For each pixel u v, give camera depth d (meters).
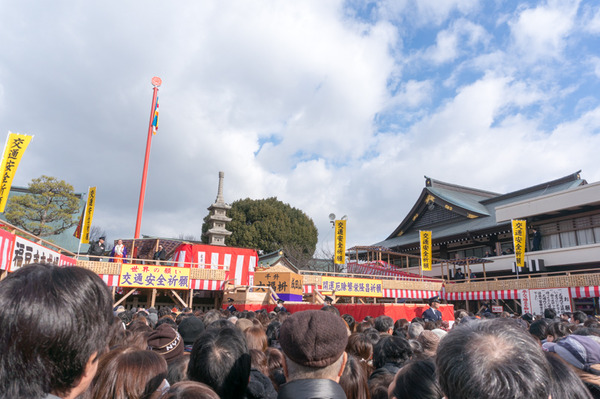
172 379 2.86
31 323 1.08
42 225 24.06
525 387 1.13
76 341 1.15
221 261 21.89
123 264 16.00
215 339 2.38
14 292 1.12
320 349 1.83
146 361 2.15
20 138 10.89
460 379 1.19
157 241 21.67
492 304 24.47
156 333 3.41
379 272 26.83
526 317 9.53
